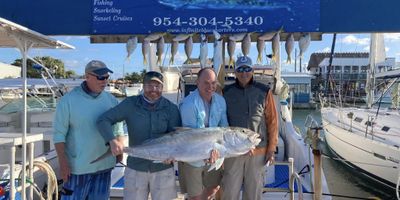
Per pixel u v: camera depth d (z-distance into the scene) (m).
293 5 4.50
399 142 9.03
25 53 3.78
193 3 4.54
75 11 4.60
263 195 4.54
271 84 6.37
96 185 3.45
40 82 10.22
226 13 4.53
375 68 12.50
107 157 3.42
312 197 4.49
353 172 10.59
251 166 3.89
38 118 6.88
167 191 3.48
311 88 37.53
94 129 3.38
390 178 8.97
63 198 3.37
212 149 3.34
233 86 3.96
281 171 5.73
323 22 4.50
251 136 3.48
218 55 4.41
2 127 6.73
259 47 4.49
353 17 4.49
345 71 43.97
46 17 4.61
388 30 4.46
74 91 3.39
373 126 10.05
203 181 3.96
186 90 6.49
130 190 3.46
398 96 11.52
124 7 4.55
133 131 3.42
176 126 3.56
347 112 12.12
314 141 4.31
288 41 4.59
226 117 3.75
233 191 3.88
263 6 4.51
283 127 6.78
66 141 3.38
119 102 3.66
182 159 3.32
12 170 3.66
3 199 4.05
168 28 4.56
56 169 5.68
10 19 4.59
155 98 3.42
